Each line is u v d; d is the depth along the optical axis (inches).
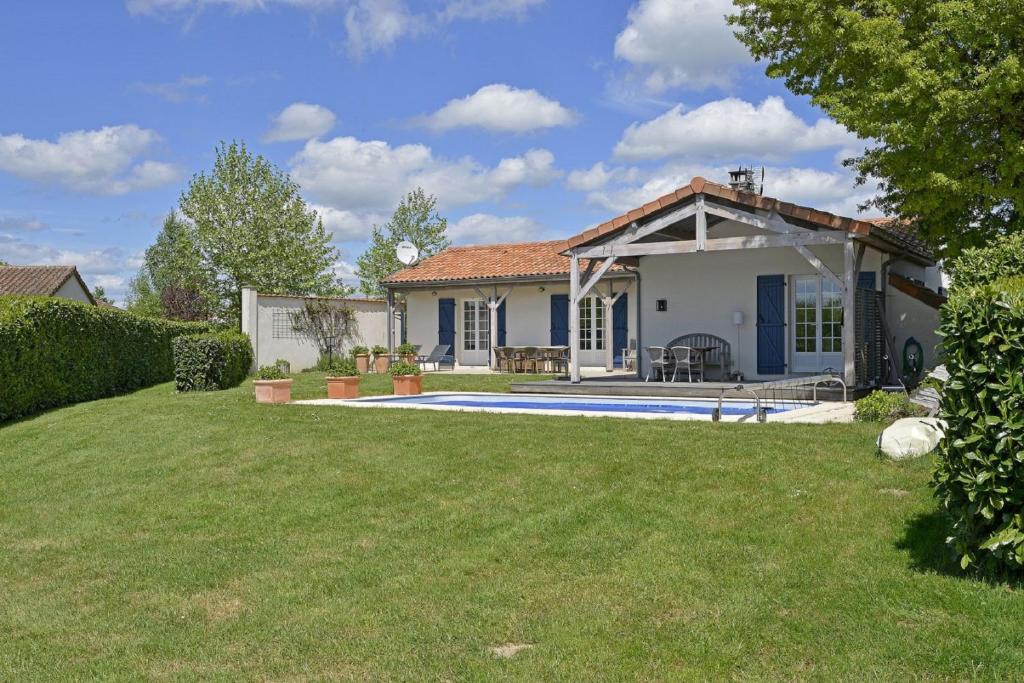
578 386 603.5
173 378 809.5
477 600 185.8
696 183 543.8
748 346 627.8
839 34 441.7
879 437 314.7
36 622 186.4
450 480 295.4
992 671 140.2
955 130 432.5
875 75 453.7
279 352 918.4
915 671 141.9
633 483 277.9
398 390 620.1
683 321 653.3
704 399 559.8
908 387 596.1
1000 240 392.2
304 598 194.2
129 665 159.8
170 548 241.3
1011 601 166.1
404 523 251.1
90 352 619.8
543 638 163.5
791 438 336.2
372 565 215.3
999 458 171.2
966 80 426.0
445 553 221.9
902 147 460.1
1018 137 433.4
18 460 384.8
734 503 250.4
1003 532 171.0
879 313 577.3
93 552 241.1
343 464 328.2
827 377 466.0
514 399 587.5
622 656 153.2
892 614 165.5
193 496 297.6
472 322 1002.7
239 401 541.3
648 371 671.8
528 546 223.3
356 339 1037.8
